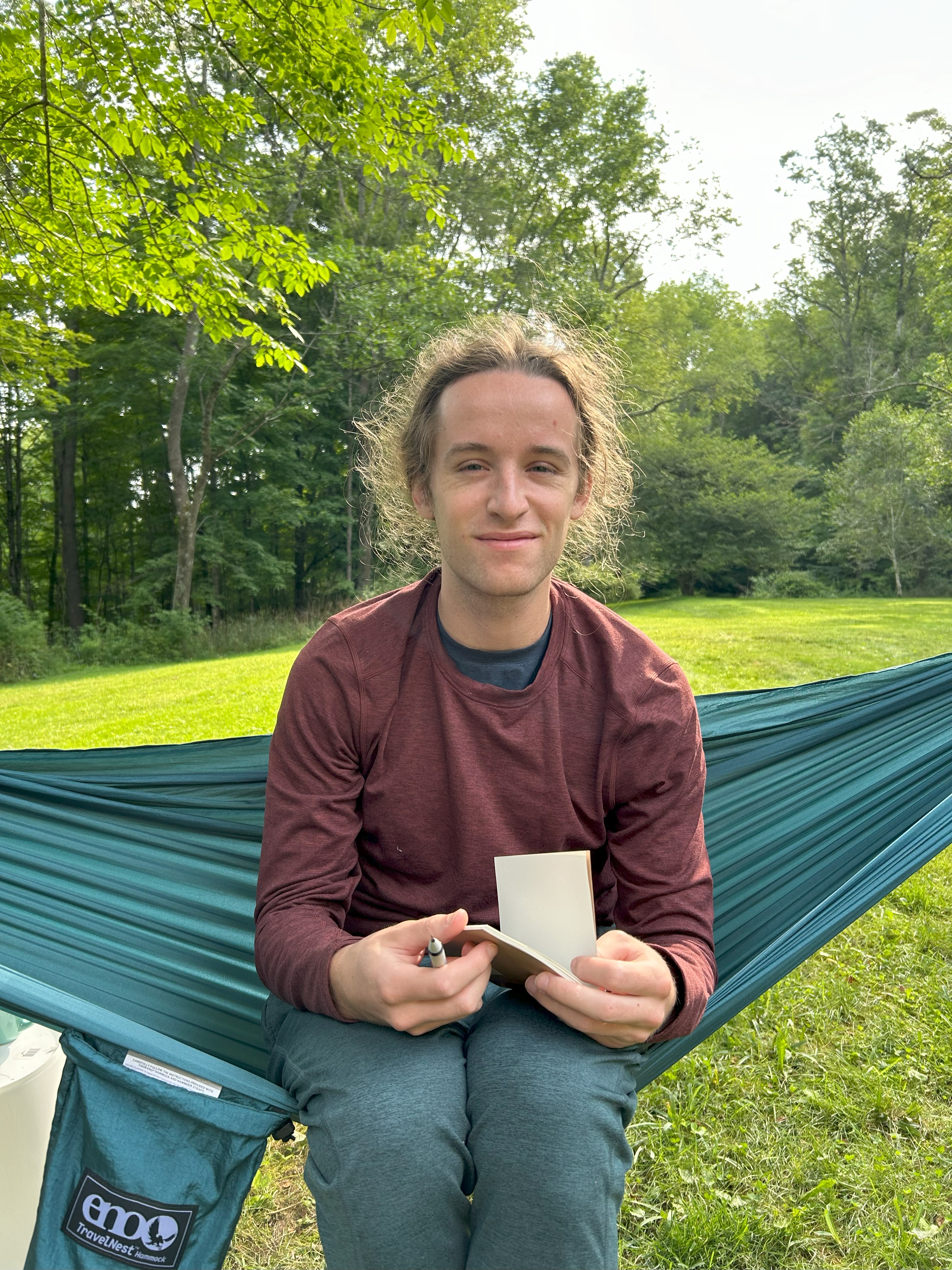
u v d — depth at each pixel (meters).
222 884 2.06
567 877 1.29
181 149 6.87
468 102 24.03
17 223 6.71
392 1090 1.18
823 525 36.09
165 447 24.56
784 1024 2.60
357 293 20.42
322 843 1.46
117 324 21.39
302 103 6.85
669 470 33.56
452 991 1.17
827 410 42.44
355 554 24.75
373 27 8.87
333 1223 1.16
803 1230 1.87
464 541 1.45
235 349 20.48
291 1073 1.33
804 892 2.28
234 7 6.34
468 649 1.52
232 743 2.47
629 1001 1.22
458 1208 1.17
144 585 23.30
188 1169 1.25
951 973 2.91
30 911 1.86
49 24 6.04
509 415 1.43
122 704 10.52
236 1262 1.87
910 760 2.46
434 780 1.49
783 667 10.45
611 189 26.73
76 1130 1.31
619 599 31.48
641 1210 1.94
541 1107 1.15
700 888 1.53
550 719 1.48
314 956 1.29
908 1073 2.33
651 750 1.52
